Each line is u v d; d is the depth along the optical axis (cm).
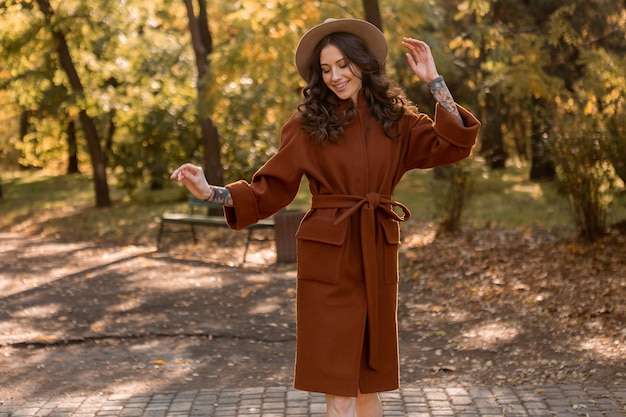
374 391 327
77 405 498
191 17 1502
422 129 324
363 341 323
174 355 638
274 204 323
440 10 1384
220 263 1093
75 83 1833
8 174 3512
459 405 480
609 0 1402
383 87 320
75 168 3272
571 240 1045
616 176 1045
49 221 1703
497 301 786
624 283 802
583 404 473
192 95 1911
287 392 512
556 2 1589
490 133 1991
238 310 802
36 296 893
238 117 1750
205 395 513
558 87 1112
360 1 1253
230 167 1755
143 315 785
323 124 314
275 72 1283
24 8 1816
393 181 328
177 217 1247
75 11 1780
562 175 1062
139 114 1909
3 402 515
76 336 699
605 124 1019
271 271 1024
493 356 606
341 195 317
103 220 1653
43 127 2355
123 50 1909
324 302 316
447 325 714
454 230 1195
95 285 952
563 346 617
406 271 967
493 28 1140
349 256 318
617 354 584
